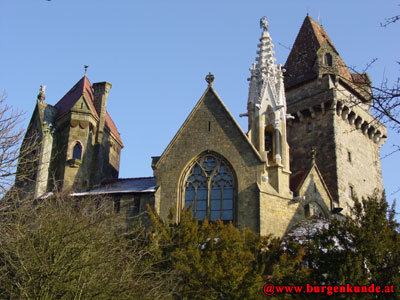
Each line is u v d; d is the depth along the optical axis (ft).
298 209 151.94
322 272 103.50
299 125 205.36
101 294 85.66
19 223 92.38
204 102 158.40
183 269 108.99
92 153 182.80
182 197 149.48
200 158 152.66
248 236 121.08
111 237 104.17
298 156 201.46
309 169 163.94
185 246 117.39
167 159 153.89
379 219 106.83
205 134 154.40
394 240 107.55
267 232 141.59
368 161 208.85
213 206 146.82
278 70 171.22
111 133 196.54
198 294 106.11
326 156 193.98
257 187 144.77
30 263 86.43
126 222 151.23
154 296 93.15
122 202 155.22
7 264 90.99
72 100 191.11
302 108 203.41
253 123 163.84
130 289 87.71
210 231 120.26
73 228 94.12
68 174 175.52
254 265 114.93
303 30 226.38
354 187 195.62
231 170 149.28
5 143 97.25
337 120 197.77
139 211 152.87
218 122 155.12
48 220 98.43
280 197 148.97
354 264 100.22
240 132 152.15
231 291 106.22
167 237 118.32
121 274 94.43
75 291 84.53
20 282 86.22
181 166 152.25
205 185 149.59
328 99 196.54
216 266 109.91
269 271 114.01
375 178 210.38
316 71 203.51
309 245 108.78
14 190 98.84
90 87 199.72
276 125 161.48
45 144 179.73
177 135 155.94
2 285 87.15
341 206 184.55
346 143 198.70
